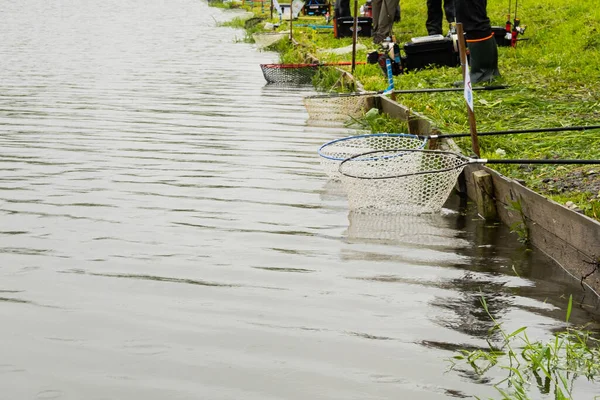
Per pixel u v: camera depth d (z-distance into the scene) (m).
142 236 11.32
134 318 8.80
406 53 23.19
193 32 47.28
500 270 10.03
